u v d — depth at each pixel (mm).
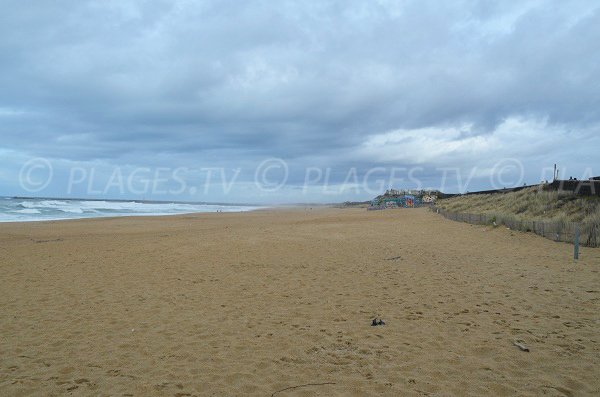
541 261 10844
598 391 3768
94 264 11375
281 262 11523
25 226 25062
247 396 3885
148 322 6230
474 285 8250
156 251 13750
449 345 5031
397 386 3996
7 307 7086
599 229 12695
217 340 5422
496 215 19031
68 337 5602
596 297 7078
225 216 42156
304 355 4859
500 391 3836
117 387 4105
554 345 4906
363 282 8797
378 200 75000
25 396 3934
